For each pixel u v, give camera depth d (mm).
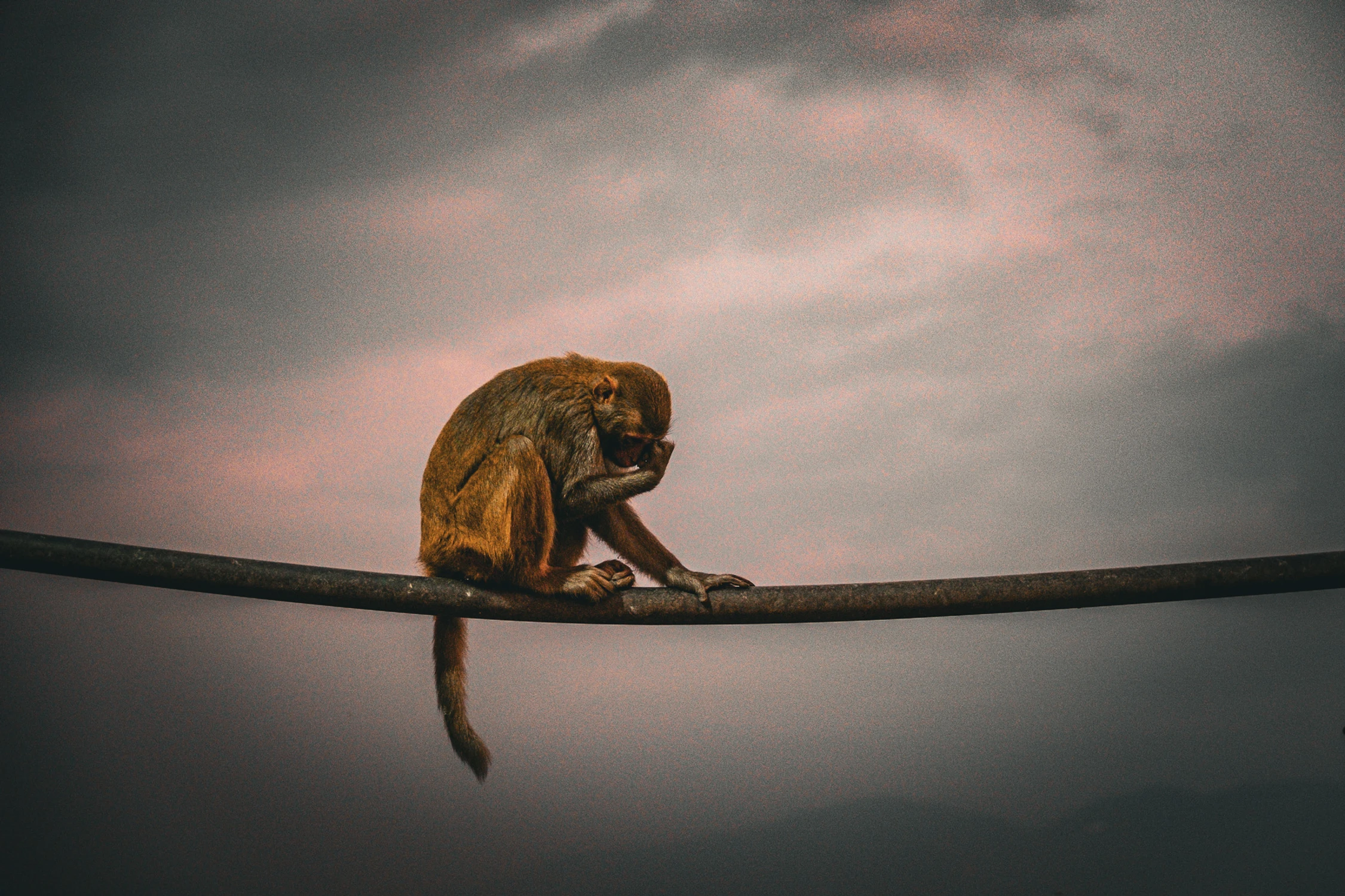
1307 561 4426
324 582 4605
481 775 5328
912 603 4602
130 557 4422
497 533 5031
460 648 5465
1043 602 4504
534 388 5391
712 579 4965
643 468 5414
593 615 4898
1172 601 4488
